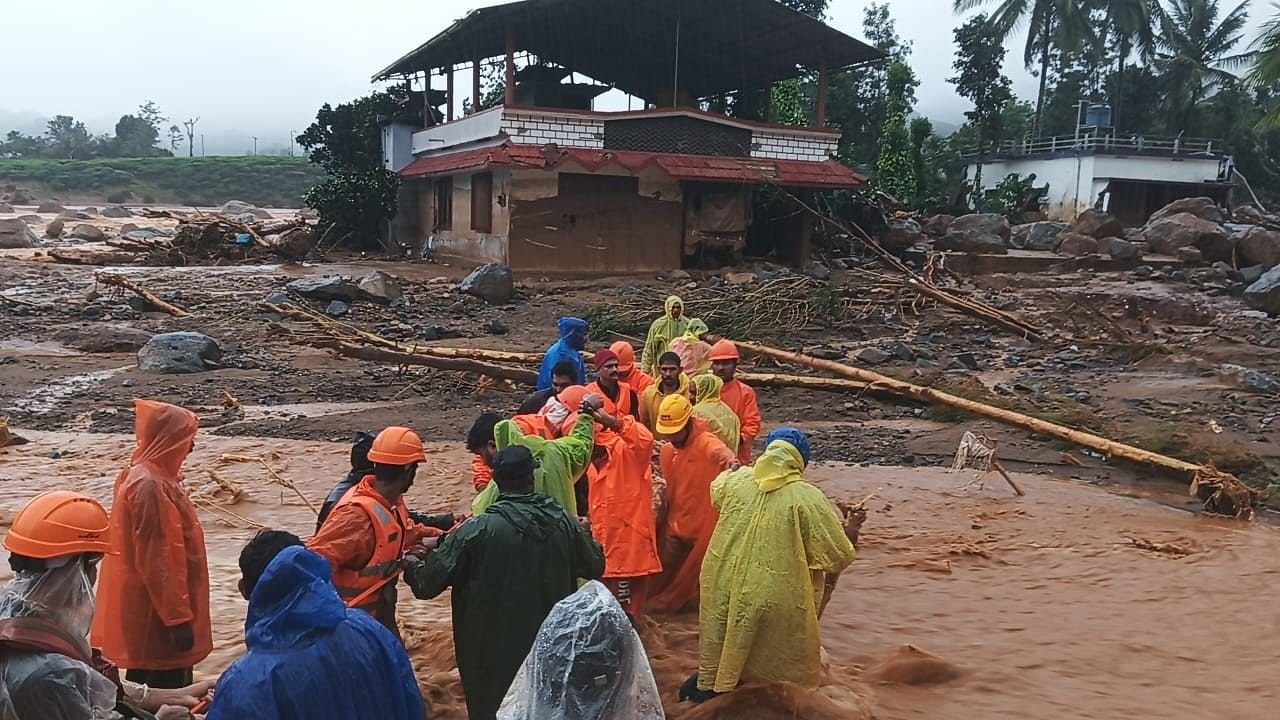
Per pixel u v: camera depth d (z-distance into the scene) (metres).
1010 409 13.90
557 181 27.61
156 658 4.57
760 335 19.91
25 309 20.44
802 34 30.70
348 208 35.09
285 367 16.41
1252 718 5.42
